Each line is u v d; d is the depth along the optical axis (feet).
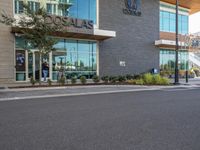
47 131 20.33
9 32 68.54
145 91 55.01
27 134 19.44
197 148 15.98
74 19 72.18
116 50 89.25
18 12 69.36
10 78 68.85
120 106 33.06
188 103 35.63
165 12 109.50
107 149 15.85
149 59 98.84
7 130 20.68
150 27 99.30
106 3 87.25
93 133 19.63
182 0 106.42
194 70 121.80
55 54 76.23
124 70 90.99
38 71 72.95
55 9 75.97
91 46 84.02
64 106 33.35
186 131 20.08
